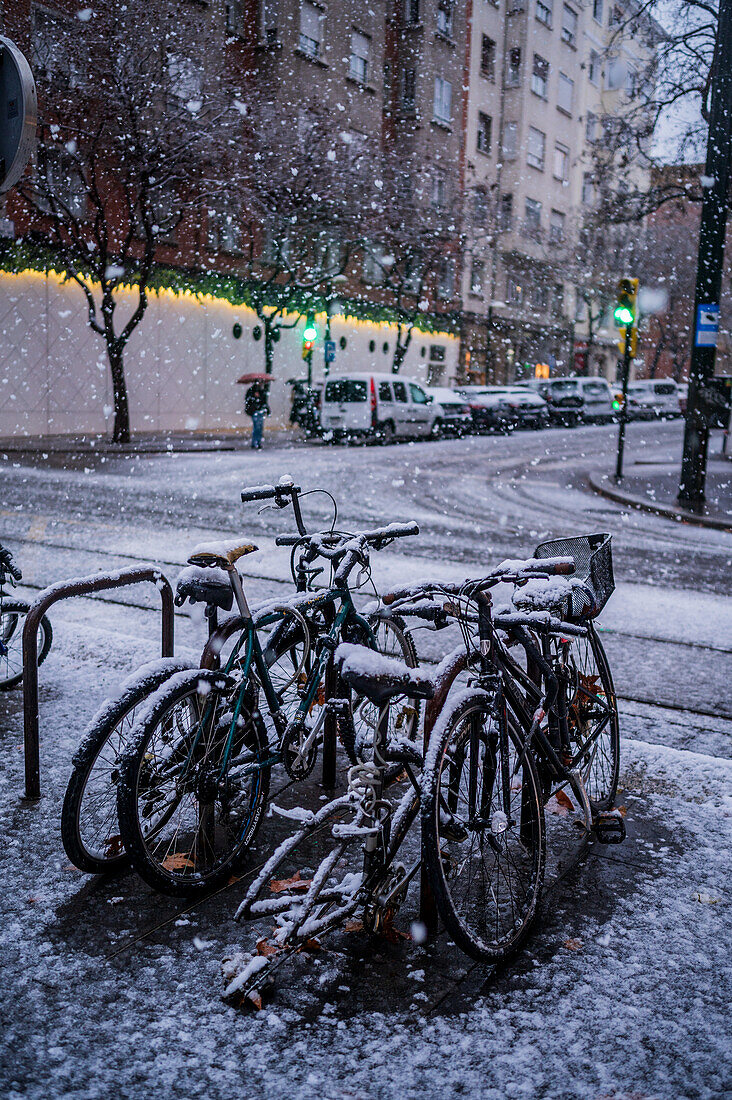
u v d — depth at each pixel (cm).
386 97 3866
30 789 370
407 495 1516
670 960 278
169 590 403
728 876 332
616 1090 222
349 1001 255
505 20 4397
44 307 2445
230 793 315
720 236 1402
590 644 383
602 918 303
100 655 554
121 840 303
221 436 2750
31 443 2239
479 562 944
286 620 355
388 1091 220
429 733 286
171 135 2139
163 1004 251
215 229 2941
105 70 2042
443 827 279
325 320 3488
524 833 317
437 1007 254
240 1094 218
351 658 274
